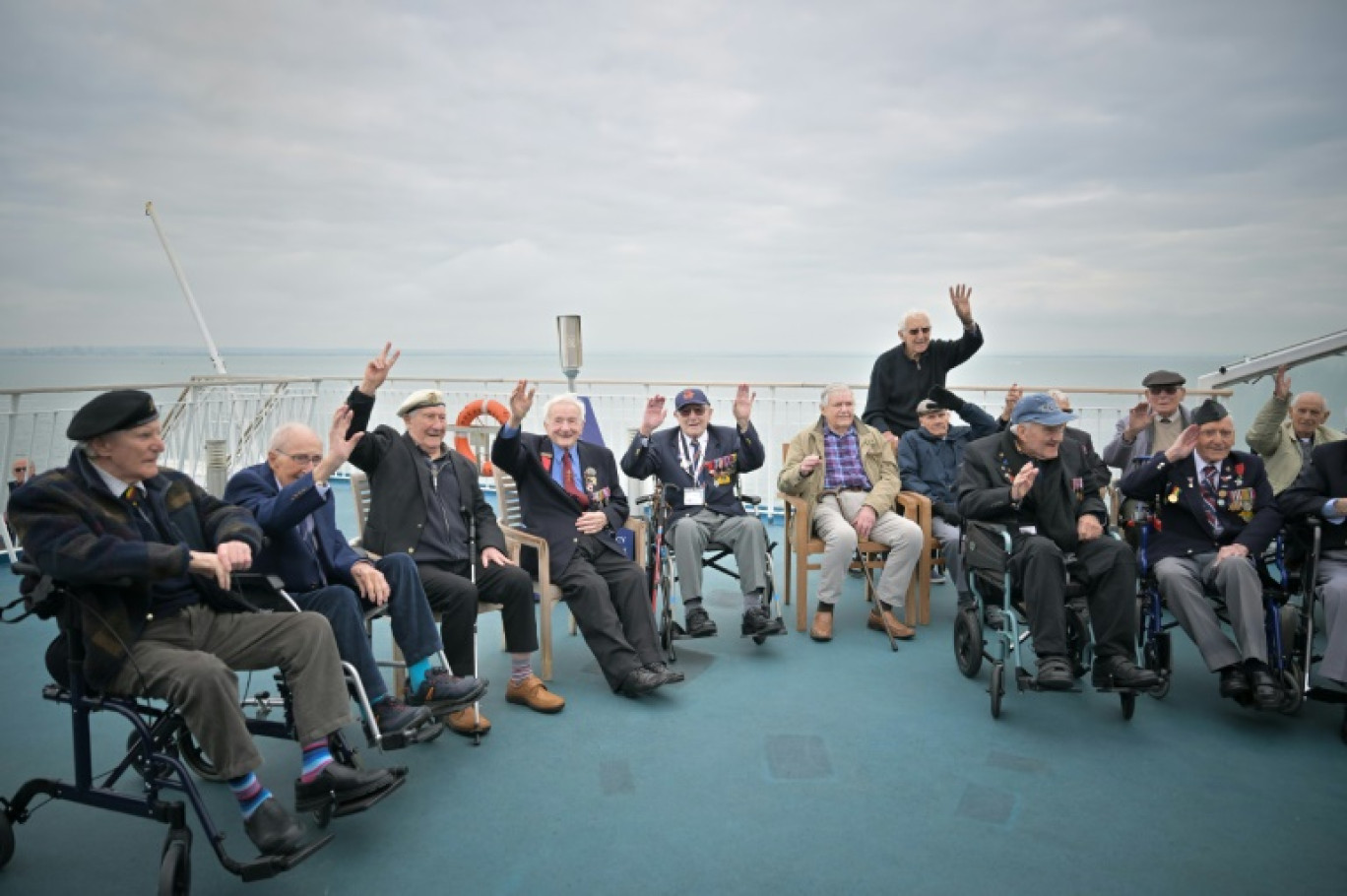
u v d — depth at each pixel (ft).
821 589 16.08
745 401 16.61
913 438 18.57
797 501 16.47
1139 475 13.69
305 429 11.60
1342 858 9.01
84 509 8.46
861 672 14.48
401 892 8.43
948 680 14.12
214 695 8.12
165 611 9.17
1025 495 13.33
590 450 15.53
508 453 14.39
